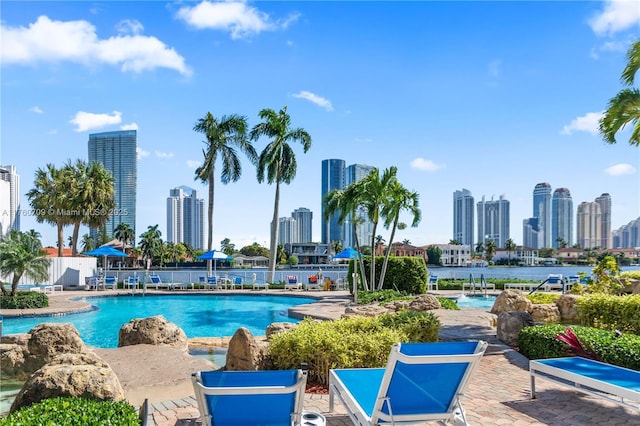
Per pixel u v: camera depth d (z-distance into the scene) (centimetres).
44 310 1670
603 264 1585
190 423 489
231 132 3459
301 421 364
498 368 748
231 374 347
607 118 1316
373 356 658
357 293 2014
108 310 1978
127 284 2866
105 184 3791
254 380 348
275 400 349
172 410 532
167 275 3048
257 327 1551
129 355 798
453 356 384
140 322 944
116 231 9169
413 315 875
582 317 1084
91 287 2759
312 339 681
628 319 976
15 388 710
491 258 14600
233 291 2561
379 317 887
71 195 3625
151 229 9581
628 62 1272
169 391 626
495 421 507
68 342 774
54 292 2472
